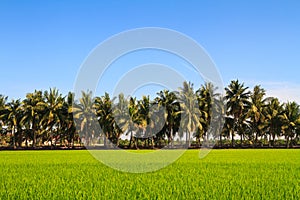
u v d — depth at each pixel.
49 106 66.00
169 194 11.90
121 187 13.30
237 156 34.59
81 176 16.77
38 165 23.52
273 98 71.19
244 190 12.35
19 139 67.56
